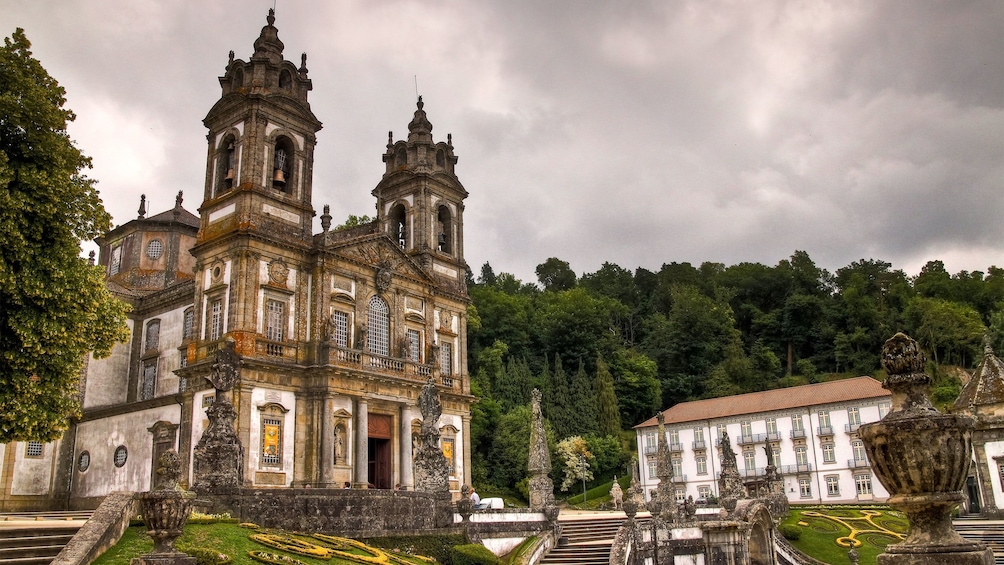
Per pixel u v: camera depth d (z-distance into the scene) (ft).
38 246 73.51
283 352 136.26
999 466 172.24
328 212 145.59
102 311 84.53
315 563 67.15
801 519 155.22
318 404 135.44
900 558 31.71
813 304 360.48
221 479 80.89
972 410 179.52
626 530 97.66
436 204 180.45
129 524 65.92
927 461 31.71
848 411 246.27
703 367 334.85
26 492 152.05
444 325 172.86
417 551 89.66
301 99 153.58
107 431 152.05
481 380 258.78
